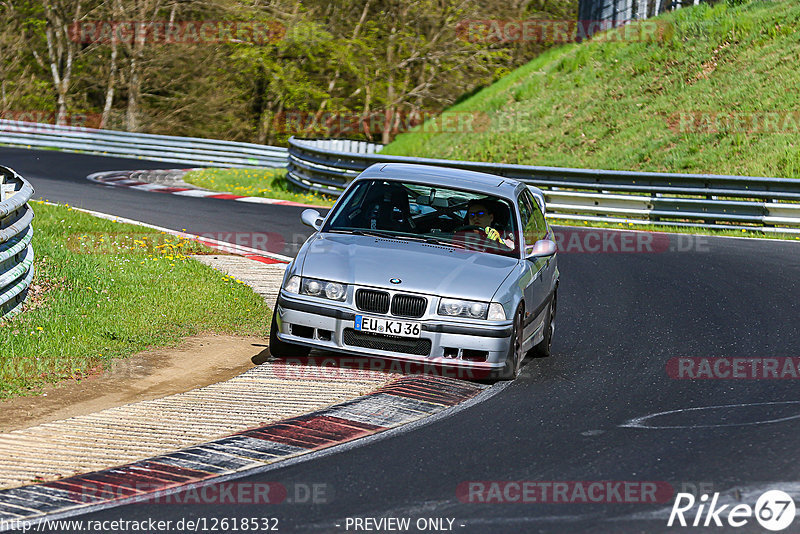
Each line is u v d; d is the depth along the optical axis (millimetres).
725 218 66250
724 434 22984
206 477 19734
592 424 23922
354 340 27766
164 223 61625
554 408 25469
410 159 78812
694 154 86312
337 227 31156
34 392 26172
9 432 22719
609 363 31281
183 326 34625
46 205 63531
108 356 30062
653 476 19906
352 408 24859
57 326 31922
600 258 54688
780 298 42250
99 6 169875
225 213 68562
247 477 19734
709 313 39344
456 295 27516
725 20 106438
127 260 45188
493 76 183125
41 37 182625
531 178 73938
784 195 64688
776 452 21484
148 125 177125
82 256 44438
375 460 20875
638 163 89438
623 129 97188
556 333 36062
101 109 184250
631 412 25125
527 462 20812
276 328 29031
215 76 181250
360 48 184000
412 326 27266
